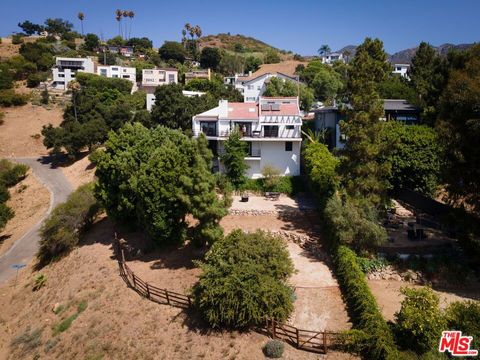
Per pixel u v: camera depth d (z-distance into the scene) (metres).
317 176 34.31
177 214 29.44
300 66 115.81
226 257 23.12
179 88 63.75
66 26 171.00
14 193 62.19
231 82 115.25
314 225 34.00
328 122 49.75
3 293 37.53
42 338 27.52
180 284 27.28
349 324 20.77
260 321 21.05
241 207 38.09
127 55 150.12
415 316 17.84
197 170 28.25
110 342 23.97
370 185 28.00
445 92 27.22
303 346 19.59
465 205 29.31
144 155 33.81
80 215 40.81
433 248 27.23
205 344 21.23
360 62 29.27
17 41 137.38
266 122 45.00
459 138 25.97
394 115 45.84
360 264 25.66
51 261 39.69
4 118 88.94
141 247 34.06
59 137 67.62
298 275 25.97
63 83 110.56
